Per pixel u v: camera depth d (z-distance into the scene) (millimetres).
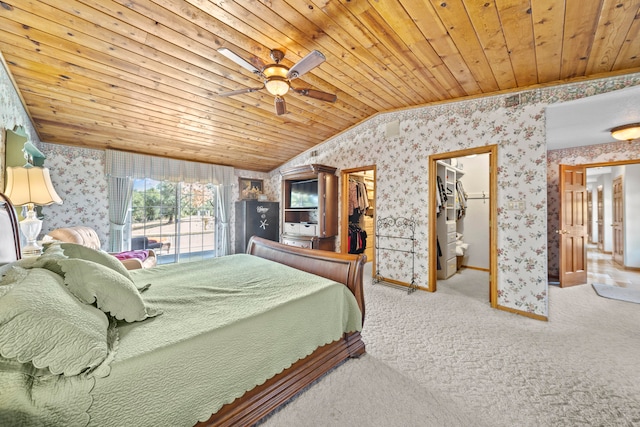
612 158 3893
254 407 1324
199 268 2342
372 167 4281
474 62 2480
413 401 1549
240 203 5684
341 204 4801
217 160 5316
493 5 1780
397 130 3938
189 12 1942
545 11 1793
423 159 3666
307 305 1603
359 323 1938
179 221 5098
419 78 2848
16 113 2564
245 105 3463
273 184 6379
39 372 829
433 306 3074
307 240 4785
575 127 3258
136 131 3758
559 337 2332
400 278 3945
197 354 1102
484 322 2643
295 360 1510
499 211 3006
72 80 2621
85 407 848
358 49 2359
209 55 2434
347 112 3957
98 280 1176
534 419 1427
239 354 1243
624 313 2885
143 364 967
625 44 2059
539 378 1768
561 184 3898
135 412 934
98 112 3184
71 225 3887
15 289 877
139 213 4621
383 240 4148
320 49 2363
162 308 1410
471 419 1423
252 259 2734
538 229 2746
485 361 1961
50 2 1821
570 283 3934
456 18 1926
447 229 4359
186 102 3219
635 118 2967
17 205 2123
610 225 6473
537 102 2779
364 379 1739
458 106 3334
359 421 1398
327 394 1593
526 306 2801
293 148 5250
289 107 3629
